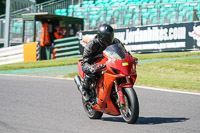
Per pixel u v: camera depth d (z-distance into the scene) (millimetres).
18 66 58594
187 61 54094
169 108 25109
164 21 78312
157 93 31953
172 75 44500
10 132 18141
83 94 21672
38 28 77562
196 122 20312
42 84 38375
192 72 46312
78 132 18078
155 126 19125
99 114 21516
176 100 28422
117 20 83188
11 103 27391
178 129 18422
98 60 20438
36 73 49625
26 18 73625
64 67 55469
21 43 79312
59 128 19047
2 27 85438
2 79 43156
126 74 18016
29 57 69000
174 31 63906
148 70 48438
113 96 19688
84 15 88500
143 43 66688
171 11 77938
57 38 73938
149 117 21906
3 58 71250
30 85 37594
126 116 19266
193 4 76500
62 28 74625
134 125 19438
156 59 58156
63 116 22547
